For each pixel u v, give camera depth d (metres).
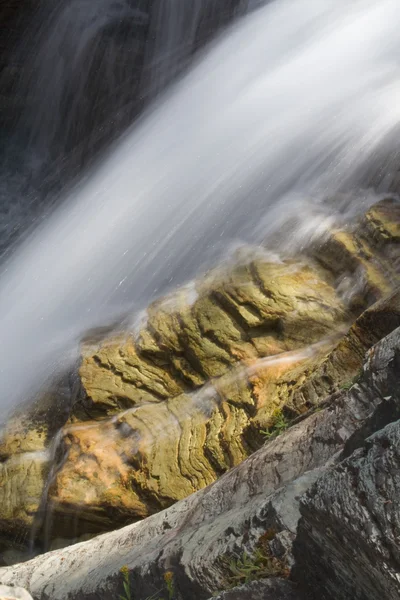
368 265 7.83
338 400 4.59
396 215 8.26
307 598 3.17
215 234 10.23
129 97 16.92
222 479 4.80
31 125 18.28
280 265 8.44
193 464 7.06
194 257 10.15
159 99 15.04
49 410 8.44
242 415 7.18
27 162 17.95
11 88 18.50
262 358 7.58
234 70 13.68
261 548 3.63
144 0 17.39
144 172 12.58
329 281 8.14
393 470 2.77
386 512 2.70
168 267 10.29
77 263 11.41
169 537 4.51
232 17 15.15
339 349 6.48
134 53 17.27
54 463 7.77
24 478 7.79
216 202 10.60
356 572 2.88
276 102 11.72
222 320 8.05
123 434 7.59
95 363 8.27
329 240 8.37
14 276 12.63
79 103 17.72
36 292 11.52
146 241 10.84
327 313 7.74
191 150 12.09
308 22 13.01
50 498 7.28
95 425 7.78
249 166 10.73
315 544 3.07
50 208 14.32
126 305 10.06
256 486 4.50
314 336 7.62
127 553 4.67
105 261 11.05
